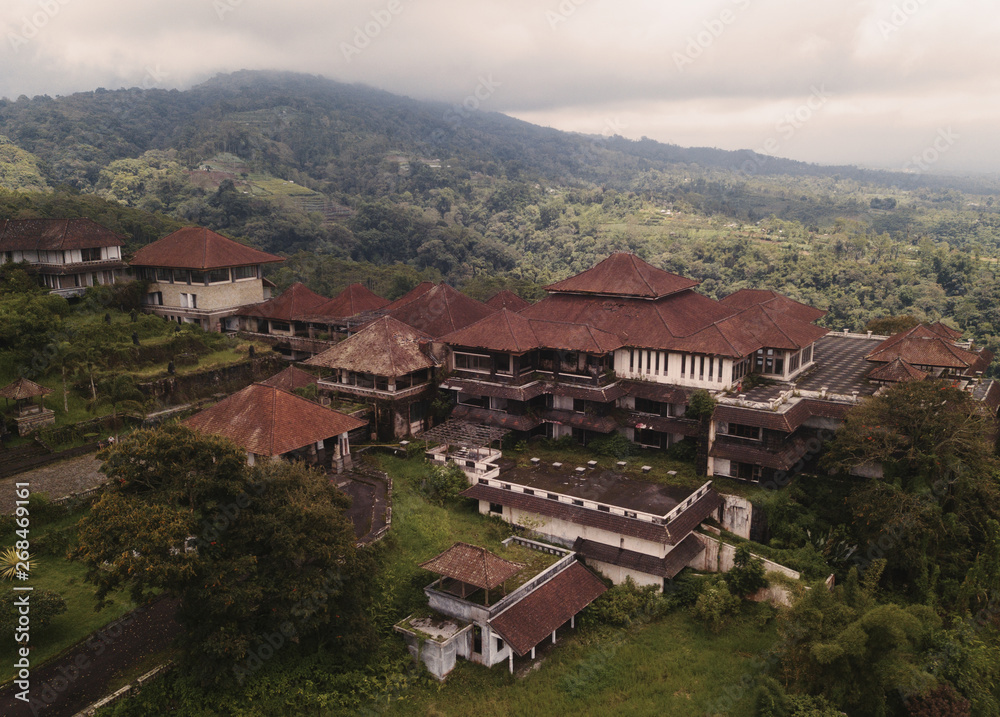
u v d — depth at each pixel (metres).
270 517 32.12
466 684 36.25
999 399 58.62
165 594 37.75
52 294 71.44
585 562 46.00
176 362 68.12
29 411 53.50
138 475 31.23
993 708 35.91
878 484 45.09
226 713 31.02
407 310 74.12
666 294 64.12
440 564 39.12
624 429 59.34
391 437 60.44
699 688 36.97
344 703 33.06
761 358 62.22
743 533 49.44
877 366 63.34
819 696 34.41
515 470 54.41
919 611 37.94
